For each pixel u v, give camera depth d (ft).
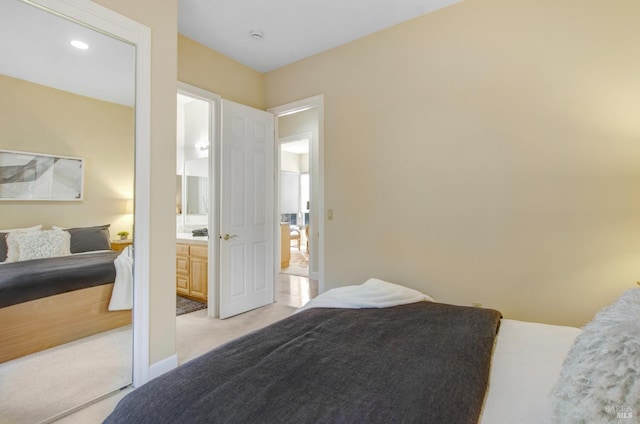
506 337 4.64
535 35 7.63
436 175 8.98
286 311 11.64
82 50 6.32
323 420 2.63
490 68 8.18
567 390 2.37
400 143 9.55
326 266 11.05
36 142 6.01
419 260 9.25
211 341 8.99
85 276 6.49
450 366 3.45
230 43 10.50
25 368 5.88
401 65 9.52
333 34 10.05
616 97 6.82
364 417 2.65
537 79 7.62
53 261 6.23
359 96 10.32
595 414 2.08
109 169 6.66
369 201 10.14
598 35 6.98
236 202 11.31
